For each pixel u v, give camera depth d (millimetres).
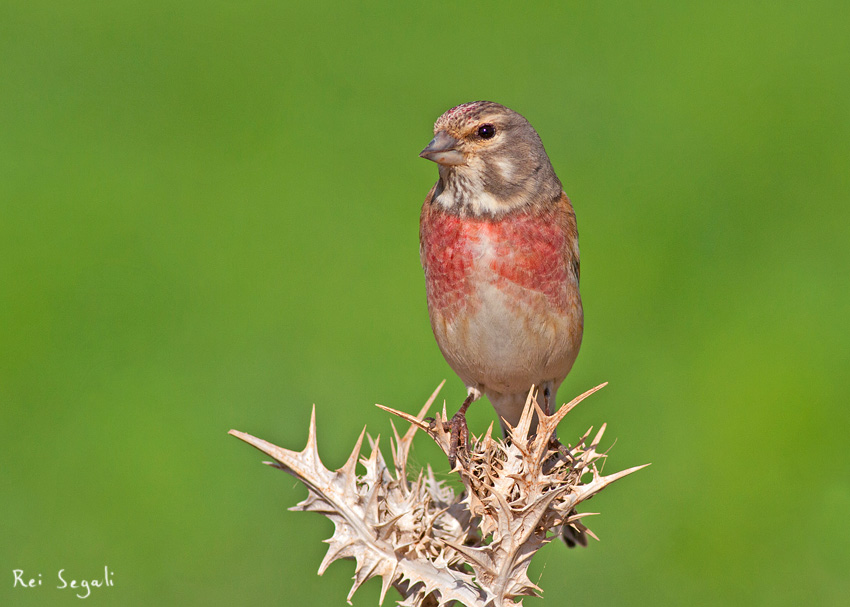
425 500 4664
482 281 6641
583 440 4773
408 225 13938
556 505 4543
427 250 6902
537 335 6754
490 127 6574
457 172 6672
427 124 15344
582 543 6828
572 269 6867
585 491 4578
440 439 5008
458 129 6578
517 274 6613
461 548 4441
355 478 4652
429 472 5125
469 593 4555
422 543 4602
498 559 4500
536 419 7254
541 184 6730
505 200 6637
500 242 6590
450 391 11148
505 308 6672
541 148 6816
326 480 4641
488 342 6797
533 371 6941
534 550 4535
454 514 4957
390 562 4590
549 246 6660
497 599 4504
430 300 7016
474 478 4680
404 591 4805
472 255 6629
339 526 4625
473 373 7055
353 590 4586
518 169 6637
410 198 14266
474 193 6656
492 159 6594
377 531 4590
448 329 6914
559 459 5117
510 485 4633
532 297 6668
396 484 4816
